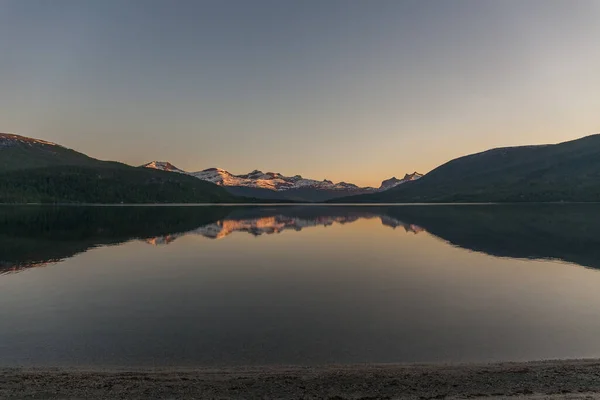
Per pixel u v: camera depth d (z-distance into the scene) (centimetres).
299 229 7494
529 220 9044
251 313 2064
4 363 1460
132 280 2881
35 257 3953
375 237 6006
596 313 2089
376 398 1204
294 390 1254
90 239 5600
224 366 1438
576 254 4084
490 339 1716
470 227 7550
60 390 1241
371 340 1694
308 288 2634
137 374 1360
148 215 12556
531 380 1312
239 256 4050
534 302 2300
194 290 2572
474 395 1212
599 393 1210
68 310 2111
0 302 2278
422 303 2273
